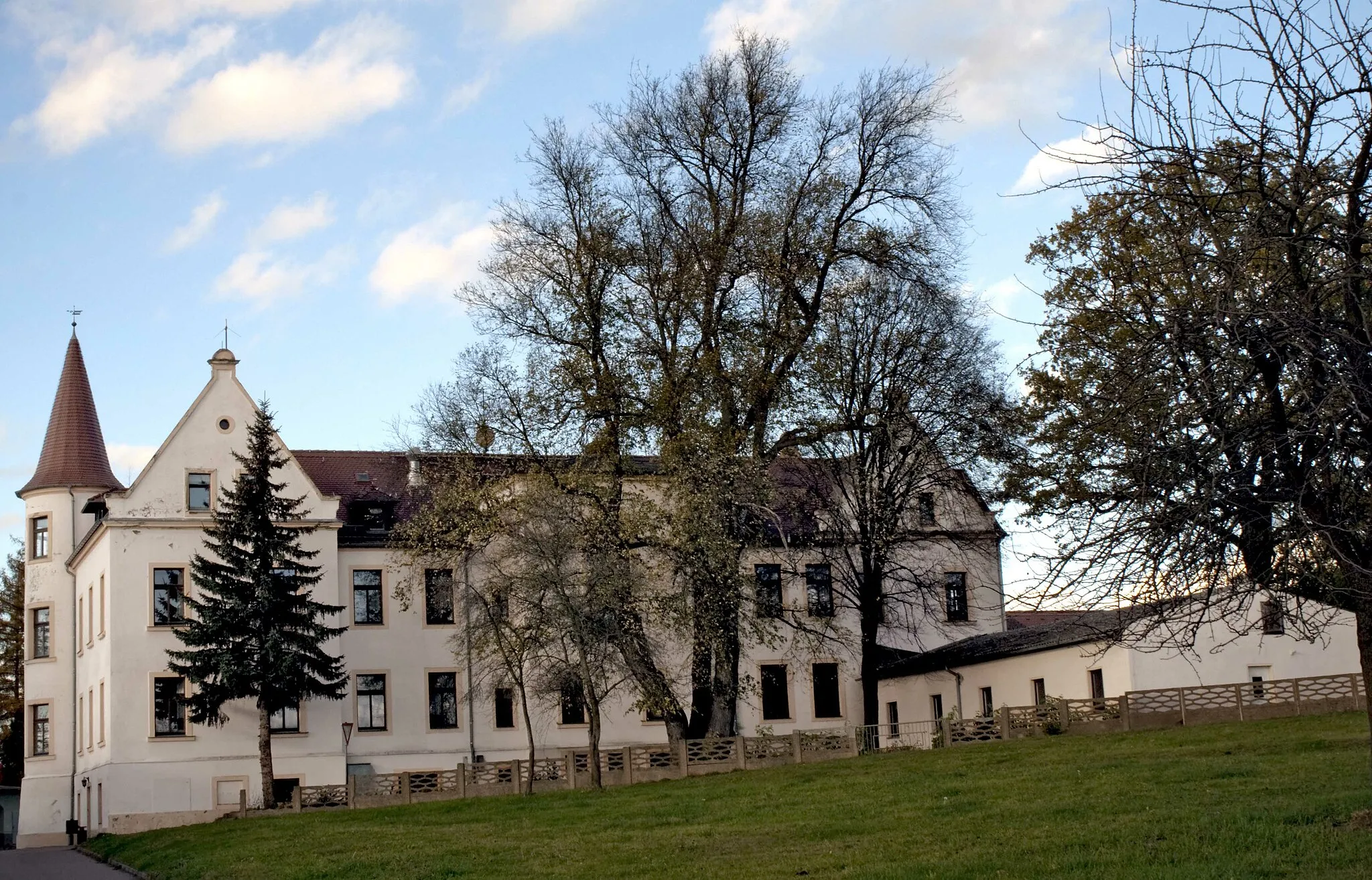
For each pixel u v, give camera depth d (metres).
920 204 42.78
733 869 20.02
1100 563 14.05
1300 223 13.67
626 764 39.66
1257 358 12.95
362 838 29.41
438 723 53.03
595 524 39.38
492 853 24.55
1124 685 41.31
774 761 40.28
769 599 43.81
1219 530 13.42
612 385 40.62
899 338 44.53
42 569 57.12
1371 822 17.94
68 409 59.19
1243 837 17.94
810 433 42.88
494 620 40.28
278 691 45.22
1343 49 13.45
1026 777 27.83
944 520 54.00
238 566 45.50
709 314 41.47
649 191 42.38
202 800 48.28
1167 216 14.28
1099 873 16.83
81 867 34.09
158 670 48.69
